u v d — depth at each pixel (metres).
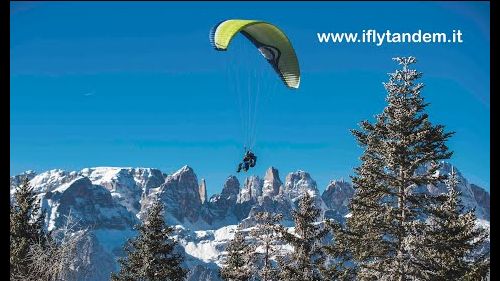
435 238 29.48
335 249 32.81
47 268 20.16
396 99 31.61
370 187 30.44
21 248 32.06
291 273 35.38
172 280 38.81
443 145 30.48
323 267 34.38
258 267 42.19
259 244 38.75
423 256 29.45
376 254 30.36
